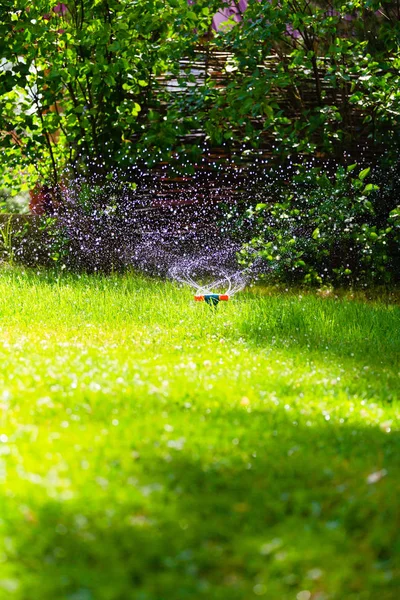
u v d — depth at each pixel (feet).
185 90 40.24
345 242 37.37
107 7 38.88
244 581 9.00
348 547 9.79
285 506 10.90
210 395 16.46
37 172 42.01
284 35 39.24
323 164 39.19
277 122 38.58
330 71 36.22
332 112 36.81
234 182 39.47
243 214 37.91
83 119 39.52
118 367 18.34
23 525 9.72
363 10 39.24
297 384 18.34
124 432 13.38
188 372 18.45
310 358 22.07
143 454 12.32
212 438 13.28
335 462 12.69
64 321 26.37
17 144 40.45
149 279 37.29
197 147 37.63
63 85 39.55
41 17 38.14
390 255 37.47
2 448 12.02
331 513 10.71
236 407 15.71
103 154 39.86
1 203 42.78
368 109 38.83
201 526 10.06
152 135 37.58
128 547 9.45
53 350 20.44
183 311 27.73
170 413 15.01
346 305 30.14
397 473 12.11
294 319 27.12
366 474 12.11
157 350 21.75
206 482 11.47
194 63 39.75
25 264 41.11
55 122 40.29
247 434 13.82
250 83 35.76
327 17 36.63
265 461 12.49
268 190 39.06
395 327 26.89
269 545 9.55
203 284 36.65
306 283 36.91
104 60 37.60
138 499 10.58
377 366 21.61
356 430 14.88
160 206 39.58
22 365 17.98
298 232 37.76
